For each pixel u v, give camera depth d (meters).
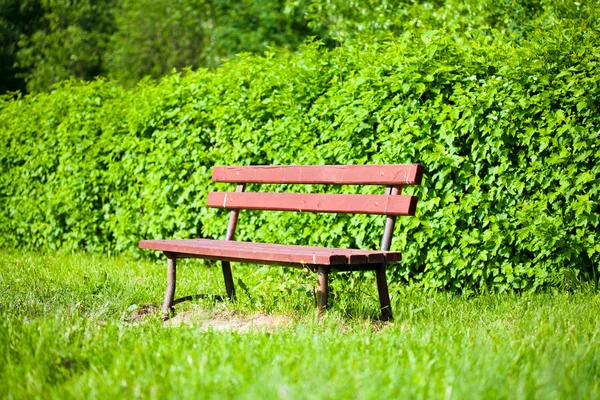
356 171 4.58
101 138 8.38
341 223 6.15
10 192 9.70
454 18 8.94
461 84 5.61
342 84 6.22
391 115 5.88
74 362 3.19
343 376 2.74
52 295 5.19
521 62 5.38
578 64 5.32
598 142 5.18
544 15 8.21
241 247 4.58
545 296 5.20
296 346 3.27
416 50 5.85
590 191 5.25
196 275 6.50
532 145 5.41
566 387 2.61
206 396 2.53
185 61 24.56
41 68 23.91
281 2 20.09
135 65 24.73
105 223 8.48
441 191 5.77
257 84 6.82
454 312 4.61
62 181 8.81
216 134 7.20
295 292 4.86
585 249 5.40
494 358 3.02
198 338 3.43
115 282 5.66
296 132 6.48
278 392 2.50
